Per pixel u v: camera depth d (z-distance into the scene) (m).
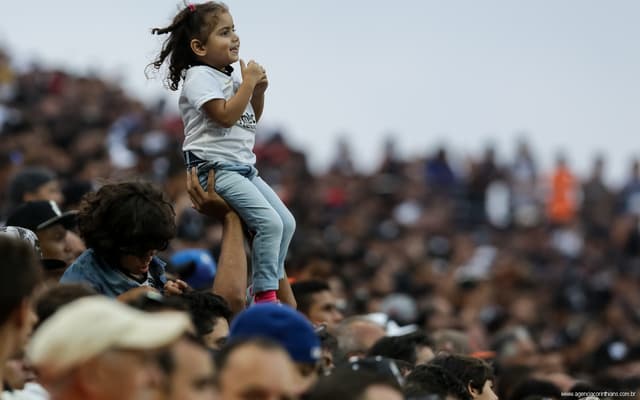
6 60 76.62
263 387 13.73
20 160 49.12
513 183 83.31
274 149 79.00
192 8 20.28
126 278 19.05
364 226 67.75
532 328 50.75
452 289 51.47
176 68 20.38
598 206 83.44
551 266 74.75
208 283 26.22
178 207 32.31
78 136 62.50
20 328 13.69
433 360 20.69
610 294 64.75
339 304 31.05
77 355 11.93
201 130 20.11
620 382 32.06
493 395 20.52
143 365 12.22
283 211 20.47
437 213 76.38
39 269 13.94
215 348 17.34
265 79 20.31
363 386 14.59
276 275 19.97
